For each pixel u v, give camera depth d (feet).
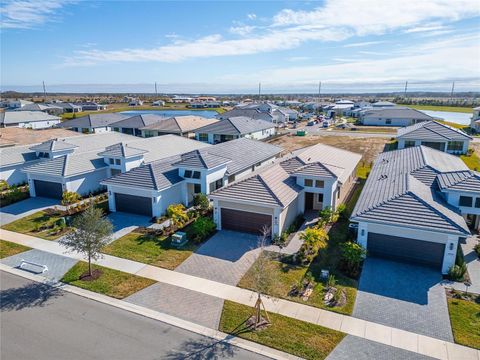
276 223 74.59
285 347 44.50
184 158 102.53
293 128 294.66
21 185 121.70
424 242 63.72
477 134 233.96
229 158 115.44
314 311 51.96
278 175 89.30
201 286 58.80
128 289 58.03
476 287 58.18
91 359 42.70
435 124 186.09
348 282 59.88
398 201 68.49
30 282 60.85
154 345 45.06
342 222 85.71
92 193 111.55
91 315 51.44
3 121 249.55
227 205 80.07
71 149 127.54
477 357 42.86
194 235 78.43
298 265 65.77
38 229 83.41
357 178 129.29
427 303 53.83
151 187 87.61
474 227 79.56
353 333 47.11
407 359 42.55
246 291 57.31
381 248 67.67
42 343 45.62
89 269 62.64
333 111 401.08
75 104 503.61
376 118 307.78
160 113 427.33
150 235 79.10
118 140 152.66
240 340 45.85
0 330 48.29
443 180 80.23
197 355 43.24
